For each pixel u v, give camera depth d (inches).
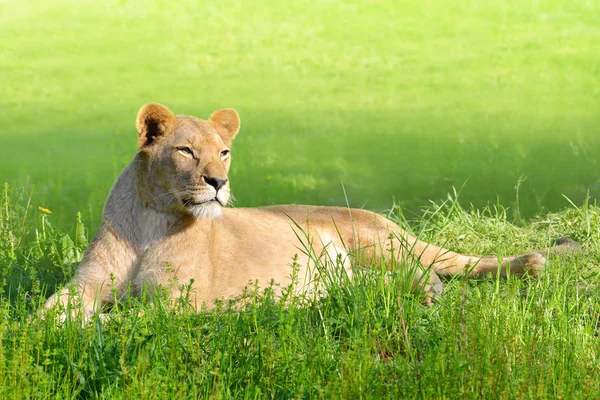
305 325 319.0
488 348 288.0
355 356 278.8
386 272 371.6
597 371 294.4
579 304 366.0
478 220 505.4
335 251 432.5
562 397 258.2
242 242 399.5
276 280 400.8
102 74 1571.1
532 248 471.5
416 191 789.2
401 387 273.7
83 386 279.9
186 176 363.3
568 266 410.9
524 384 267.4
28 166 941.2
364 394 261.9
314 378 282.0
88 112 1317.7
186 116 381.1
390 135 1105.4
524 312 336.8
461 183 791.1
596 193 723.4
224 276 389.1
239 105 1346.0
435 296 375.9
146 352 282.0
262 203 694.5
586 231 478.9
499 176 811.4
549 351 303.6
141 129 370.9
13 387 257.1
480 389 268.7
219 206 366.0
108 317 328.8
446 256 432.5
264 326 314.8
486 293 334.0
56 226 546.9
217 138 373.4
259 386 282.8
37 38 1785.2
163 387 265.0
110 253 373.4
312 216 437.7
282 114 1277.1
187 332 298.4
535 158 916.0
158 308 312.2
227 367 288.5
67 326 302.2
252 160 924.0
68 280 398.3
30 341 282.8
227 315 316.2
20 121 1262.3
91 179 826.8
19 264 414.9
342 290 352.2
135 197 374.9
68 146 1074.7
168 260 369.4
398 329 327.6
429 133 1119.6
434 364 273.9
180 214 371.2
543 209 621.3
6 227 449.1
